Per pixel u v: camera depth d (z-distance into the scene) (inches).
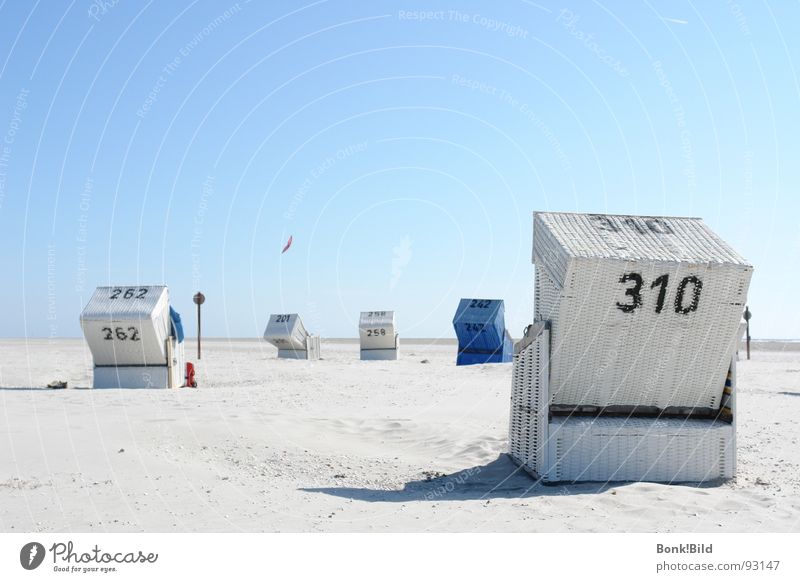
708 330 304.7
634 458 311.4
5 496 275.4
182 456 355.6
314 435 428.1
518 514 259.6
